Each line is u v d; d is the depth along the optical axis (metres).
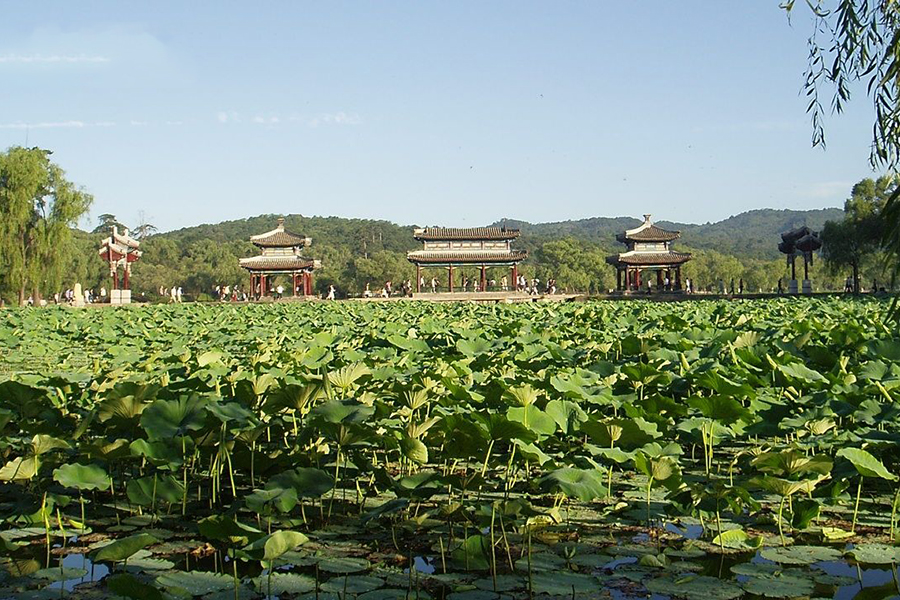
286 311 42.75
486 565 6.36
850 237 63.16
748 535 7.12
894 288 7.93
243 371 12.14
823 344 15.14
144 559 6.64
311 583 6.00
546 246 117.62
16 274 54.56
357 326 28.06
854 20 8.29
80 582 6.16
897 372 10.77
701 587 5.89
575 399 10.05
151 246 113.38
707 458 8.95
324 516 7.76
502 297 69.88
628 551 6.73
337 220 180.25
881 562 6.34
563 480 6.80
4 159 54.28
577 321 26.72
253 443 8.52
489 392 9.73
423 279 105.94
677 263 76.00
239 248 117.75
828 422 8.77
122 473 8.95
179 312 42.81
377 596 5.77
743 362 12.16
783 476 7.34
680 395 11.41
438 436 8.44
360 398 9.80
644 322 23.66
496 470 9.44
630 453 7.91
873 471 6.90
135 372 14.02
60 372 18.09
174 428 8.03
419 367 13.00
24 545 7.00
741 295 64.81
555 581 6.01
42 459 8.04
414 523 7.27
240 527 5.88
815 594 5.77
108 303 66.12
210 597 5.78
